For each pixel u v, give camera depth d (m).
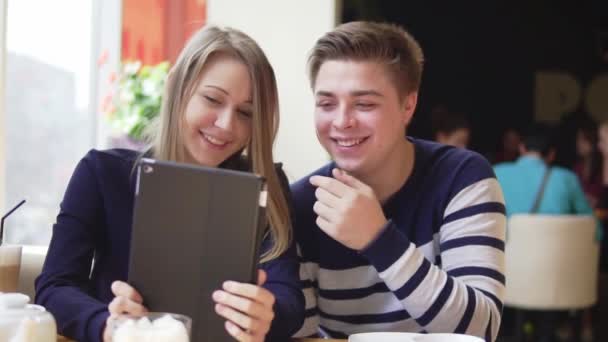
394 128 1.63
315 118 1.66
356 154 1.62
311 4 4.21
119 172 1.65
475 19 6.40
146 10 4.33
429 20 6.39
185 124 1.55
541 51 6.44
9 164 3.55
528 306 4.55
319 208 1.49
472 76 6.43
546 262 4.49
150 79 3.80
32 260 1.89
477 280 1.56
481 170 1.68
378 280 1.67
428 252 1.69
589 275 4.57
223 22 4.30
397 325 1.66
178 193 1.21
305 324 1.71
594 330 5.50
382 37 1.61
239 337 1.19
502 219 1.66
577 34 6.43
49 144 3.81
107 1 4.14
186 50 1.55
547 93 6.43
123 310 1.19
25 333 1.14
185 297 1.21
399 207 1.71
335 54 1.60
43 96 3.73
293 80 4.23
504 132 6.43
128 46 4.25
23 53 3.54
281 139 4.22
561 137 6.39
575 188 4.79
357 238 1.46
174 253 1.21
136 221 1.22
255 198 1.19
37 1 3.61
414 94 1.71
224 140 1.54
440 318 1.45
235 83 1.52
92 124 4.10
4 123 2.69
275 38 4.25
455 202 1.65
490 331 1.50
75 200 1.61
